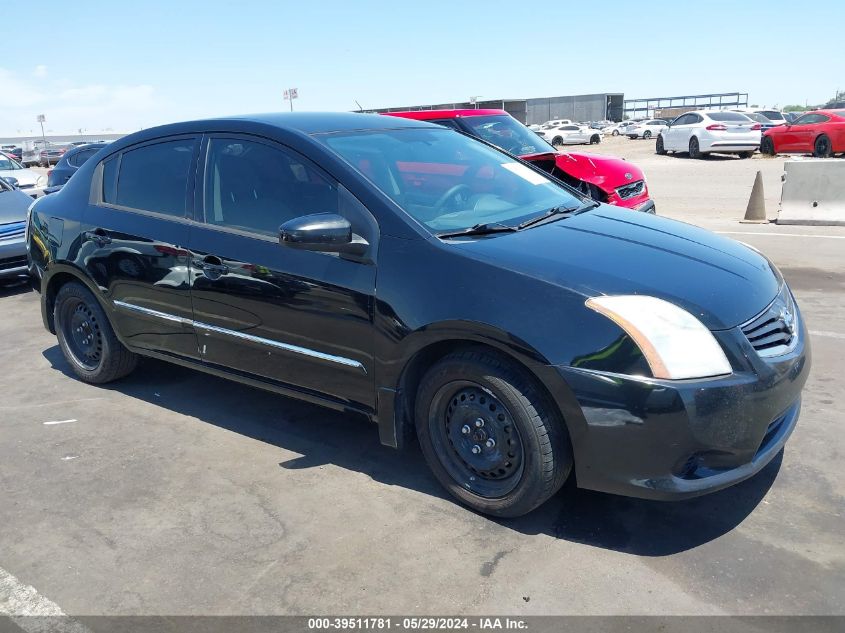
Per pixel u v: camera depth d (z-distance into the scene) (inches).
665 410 103.2
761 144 855.7
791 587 103.0
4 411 178.1
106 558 116.6
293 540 119.3
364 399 132.3
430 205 133.7
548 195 158.4
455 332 115.5
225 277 145.6
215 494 134.8
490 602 102.5
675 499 107.6
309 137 142.3
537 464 112.9
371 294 124.8
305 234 121.9
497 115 354.0
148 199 165.5
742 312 111.7
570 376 106.4
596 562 110.4
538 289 110.9
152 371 202.1
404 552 114.8
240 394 183.3
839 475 131.8
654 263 119.1
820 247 331.6
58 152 1638.8
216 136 154.9
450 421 124.5
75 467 147.6
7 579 112.3
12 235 296.4
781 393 111.4
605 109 2285.9
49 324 199.0
